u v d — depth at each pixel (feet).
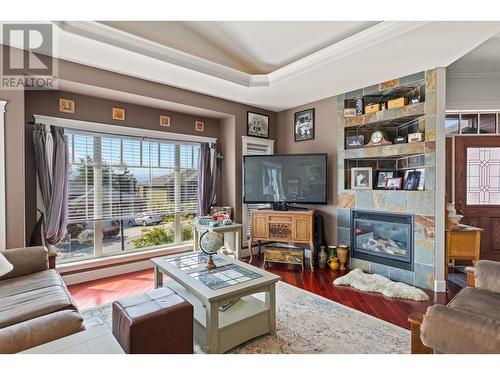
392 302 8.98
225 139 15.14
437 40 7.90
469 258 9.82
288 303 8.85
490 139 12.81
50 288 6.36
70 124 10.52
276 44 10.21
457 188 12.94
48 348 3.75
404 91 11.50
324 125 13.78
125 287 10.32
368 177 12.19
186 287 6.57
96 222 11.56
